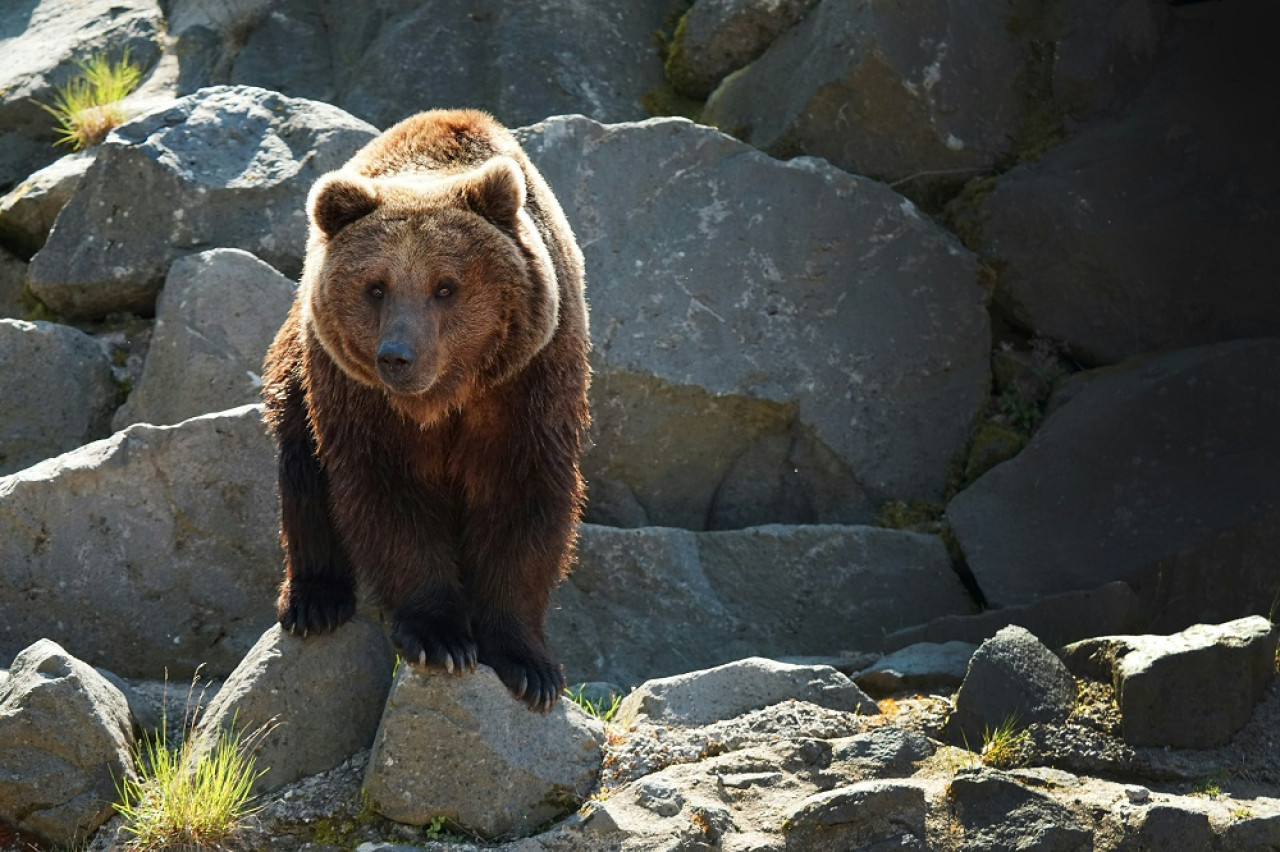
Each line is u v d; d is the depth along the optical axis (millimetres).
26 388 16875
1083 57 19703
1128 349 18391
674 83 21875
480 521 12453
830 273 18141
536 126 18141
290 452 13148
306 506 13062
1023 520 16688
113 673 14086
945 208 19625
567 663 15516
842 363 17859
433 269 11359
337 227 11820
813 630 16234
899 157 19625
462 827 11531
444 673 11711
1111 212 18531
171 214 17891
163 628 14594
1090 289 18516
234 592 14797
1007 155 19750
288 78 21906
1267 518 15594
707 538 16500
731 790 11711
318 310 11820
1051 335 18656
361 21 22219
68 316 18359
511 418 12148
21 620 14281
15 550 14305
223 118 18578
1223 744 12812
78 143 21141
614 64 21719
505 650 12297
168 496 14695
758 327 17750
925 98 19422
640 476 17438
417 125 13547
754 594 16328
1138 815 11328
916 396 18047
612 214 17844
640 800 11547
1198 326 18219
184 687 14312
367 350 11617
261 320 16828
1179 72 19453
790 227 18172
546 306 11938
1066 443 16906
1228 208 18281
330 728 12367
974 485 17125
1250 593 15578
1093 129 19453
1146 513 16250
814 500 17750
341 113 18938
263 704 12234
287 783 12148
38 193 19391
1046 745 12539
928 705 13164
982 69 19828
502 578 12422
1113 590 14883
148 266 17828
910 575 16547
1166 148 18844
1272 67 19031
